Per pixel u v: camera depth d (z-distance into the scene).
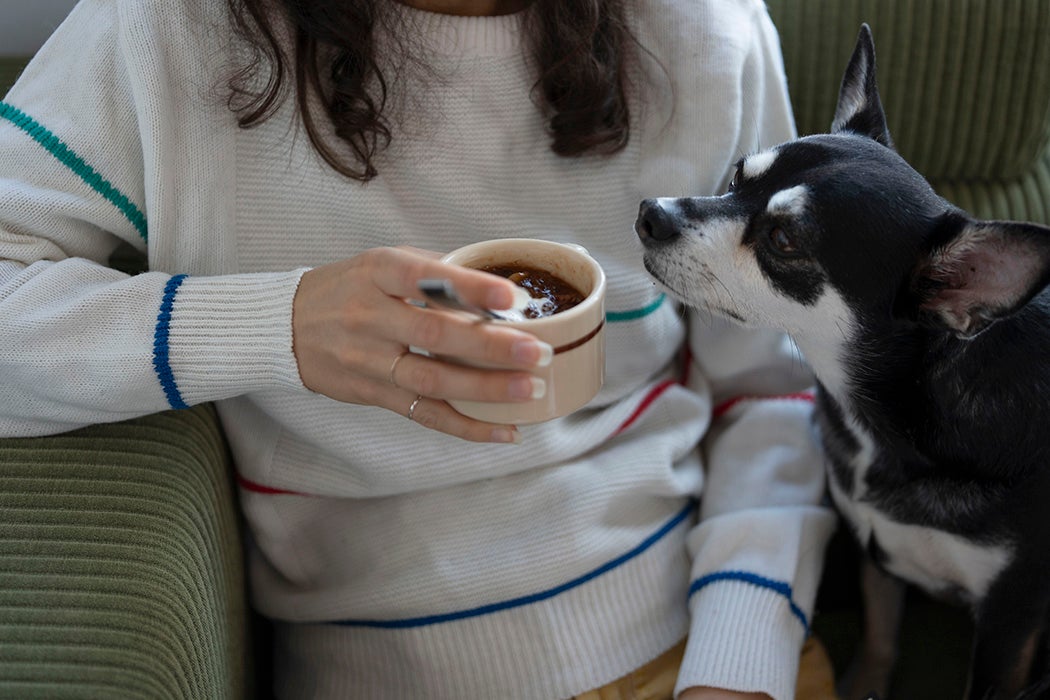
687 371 1.21
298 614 1.02
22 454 0.84
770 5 1.26
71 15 0.89
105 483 0.82
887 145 1.04
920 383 0.98
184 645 0.76
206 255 0.90
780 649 0.95
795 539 1.03
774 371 1.18
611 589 0.99
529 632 0.96
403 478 0.95
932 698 1.09
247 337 0.79
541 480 0.99
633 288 1.01
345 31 0.85
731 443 1.14
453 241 0.97
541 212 0.99
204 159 0.88
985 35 1.23
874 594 1.13
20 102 0.87
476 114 0.94
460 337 0.62
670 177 1.02
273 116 0.89
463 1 0.92
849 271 0.94
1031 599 0.98
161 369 0.80
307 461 0.98
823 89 1.27
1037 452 0.93
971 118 1.28
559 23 0.91
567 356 0.64
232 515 0.98
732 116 1.00
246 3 0.85
